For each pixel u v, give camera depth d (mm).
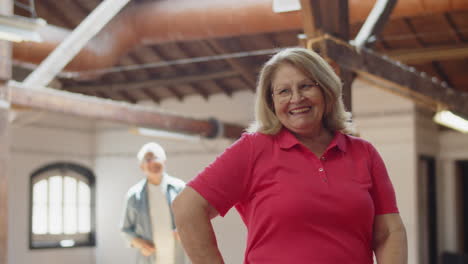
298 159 1663
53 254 13242
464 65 10258
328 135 1780
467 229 12125
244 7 7477
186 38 8375
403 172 10867
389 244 1710
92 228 14070
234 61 10688
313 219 1599
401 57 10070
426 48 9930
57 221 13492
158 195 4973
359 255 1624
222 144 12648
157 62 11695
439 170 12023
